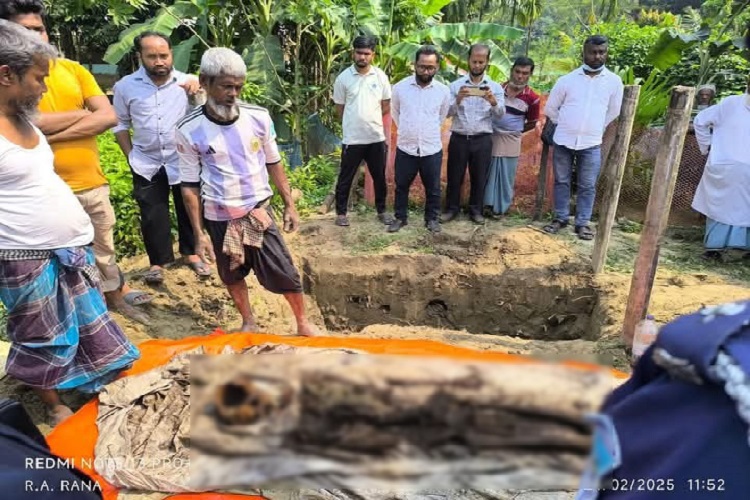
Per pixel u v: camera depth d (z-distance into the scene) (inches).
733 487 31.9
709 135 209.9
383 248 225.8
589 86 214.2
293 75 373.1
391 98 229.1
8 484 46.9
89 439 106.6
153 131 173.2
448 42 335.6
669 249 225.8
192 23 337.4
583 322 202.1
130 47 308.8
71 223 106.5
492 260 217.6
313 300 217.6
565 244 225.3
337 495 92.1
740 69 345.1
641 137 252.1
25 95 94.9
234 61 125.6
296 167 314.3
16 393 126.1
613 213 195.2
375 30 314.2
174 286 185.8
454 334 169.2
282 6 306.7
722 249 211.8
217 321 173.5
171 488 94.3
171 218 213.3
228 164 134.6
